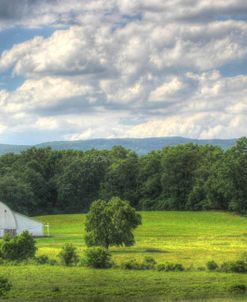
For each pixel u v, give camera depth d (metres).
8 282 63.47
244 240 119.31
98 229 98.69
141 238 125.00
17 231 132.62
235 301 56.94
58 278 66.00
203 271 70.75
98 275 67.81
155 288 61.69
